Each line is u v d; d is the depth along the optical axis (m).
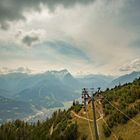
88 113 125.81
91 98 52.53
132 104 103.75
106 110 112.81
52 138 129.25
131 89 117.25
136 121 90.00
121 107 106.19
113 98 122.00
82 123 119.38
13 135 181.75
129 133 87.31
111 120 101.00
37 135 166.88
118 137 88.81
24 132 191.25
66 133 117.44
